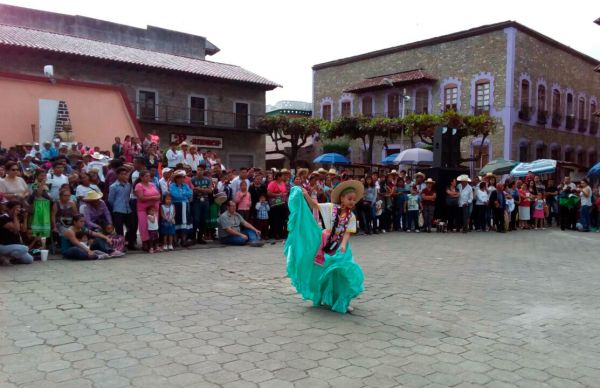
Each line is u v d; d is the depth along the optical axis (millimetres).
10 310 5391
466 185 15750
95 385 3578
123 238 9484
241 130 34250
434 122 26078
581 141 37031
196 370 3918
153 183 10109
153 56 31875
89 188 9539
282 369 3992
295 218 6012
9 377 3672
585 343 4898
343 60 38062
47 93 16625
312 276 5930
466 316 5738
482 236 14898
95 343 4461
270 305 5996
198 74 31375
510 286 7527
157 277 7367
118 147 15688
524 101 30500
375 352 4457
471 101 30859
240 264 8711
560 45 33312
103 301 5887
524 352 4586
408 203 15453
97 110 17641
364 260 9594
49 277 7121
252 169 12977
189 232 10984
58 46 27062
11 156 11547
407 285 7344
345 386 3707
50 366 3908
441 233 15398
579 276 8562
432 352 4508
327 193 13484
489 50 30141
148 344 4480
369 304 6184
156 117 30953
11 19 31312
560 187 19828
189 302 5988
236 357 4227
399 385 3762
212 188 11359
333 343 4664
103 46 30203
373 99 36000
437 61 32625
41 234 8812
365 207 14312
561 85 34094
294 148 35375
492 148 30094
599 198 17812
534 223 18531
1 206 8094
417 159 22516
